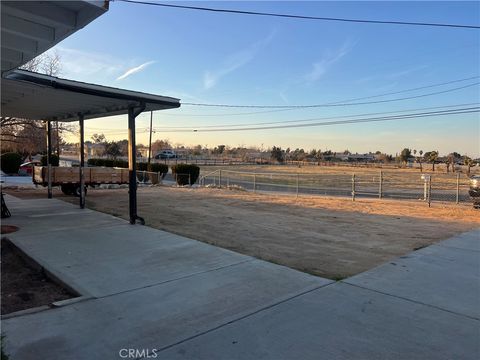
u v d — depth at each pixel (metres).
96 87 8.58
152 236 8.05
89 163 38.69
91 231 8.52
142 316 4.04
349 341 3.54
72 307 4.27
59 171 15.01
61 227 8.94
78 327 3.76
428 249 7.26
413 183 30.94
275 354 3.28
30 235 8.01
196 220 10.24
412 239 8.21
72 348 3.34
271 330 3.73
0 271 5.56
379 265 6.11
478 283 5.25
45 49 5.15
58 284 5.25
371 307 4.35
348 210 12.99
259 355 3.26
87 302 4.42
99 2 3.81
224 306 4.32
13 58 5.70
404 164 73.50
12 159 33.06
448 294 4.81
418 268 5.96
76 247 7.03
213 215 11.24
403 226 9.86
